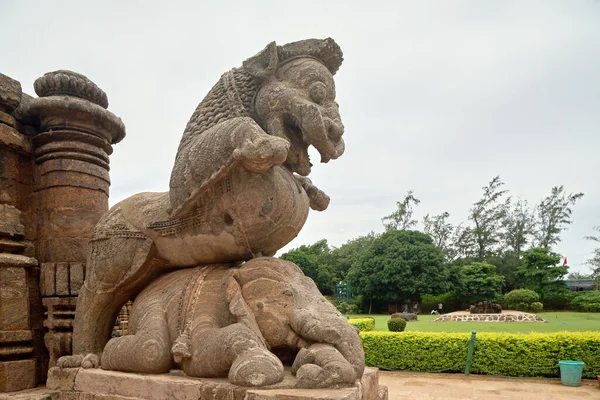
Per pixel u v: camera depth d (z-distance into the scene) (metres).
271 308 2.33
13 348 3.14
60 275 3.36
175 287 2.64
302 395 1.77
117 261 2.80
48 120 3.58
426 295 28.19
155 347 2.35
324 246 44.56
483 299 28.27
